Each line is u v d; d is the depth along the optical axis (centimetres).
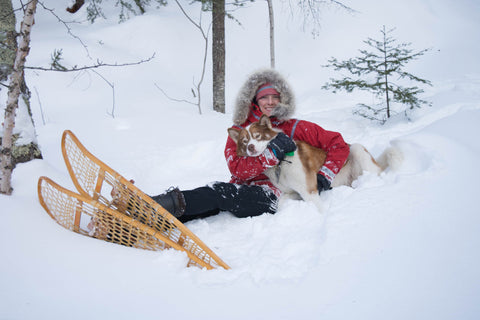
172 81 884
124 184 227
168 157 480
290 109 319
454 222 222
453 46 947
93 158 220
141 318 164
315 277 192
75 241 222
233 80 954
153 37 987
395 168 321
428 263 189
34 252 203
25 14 241
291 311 167
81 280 188
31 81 731
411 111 571
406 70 868
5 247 201
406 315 157
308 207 288
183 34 1025
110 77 812
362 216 242
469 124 380
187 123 632
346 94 809
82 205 228
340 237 222
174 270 206
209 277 206
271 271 208
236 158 304
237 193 293
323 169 314
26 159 310
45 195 244
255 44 1046
